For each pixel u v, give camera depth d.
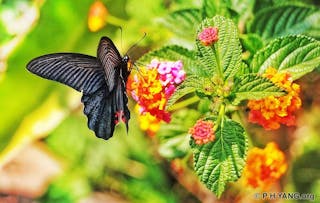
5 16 0.71
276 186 0.66
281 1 0.64
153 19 0.67
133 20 0.67
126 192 0.68
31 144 0.69
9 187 0.70
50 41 0.67
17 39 0.67
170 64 0.60
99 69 0.52
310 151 0.66
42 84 0.68
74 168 0.69
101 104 0.56
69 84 0.52
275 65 0.58
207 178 0.57
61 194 0.69
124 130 0.68
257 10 0.64
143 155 0.68
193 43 0.63
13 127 0.68
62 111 0.69
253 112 0.59
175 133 0.65
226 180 0.57
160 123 0.65
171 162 0.67
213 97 0.58
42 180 0.70
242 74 0.58
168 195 0.68
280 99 0.58
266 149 0.64
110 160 0.68
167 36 0.67
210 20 0.57
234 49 0.57
